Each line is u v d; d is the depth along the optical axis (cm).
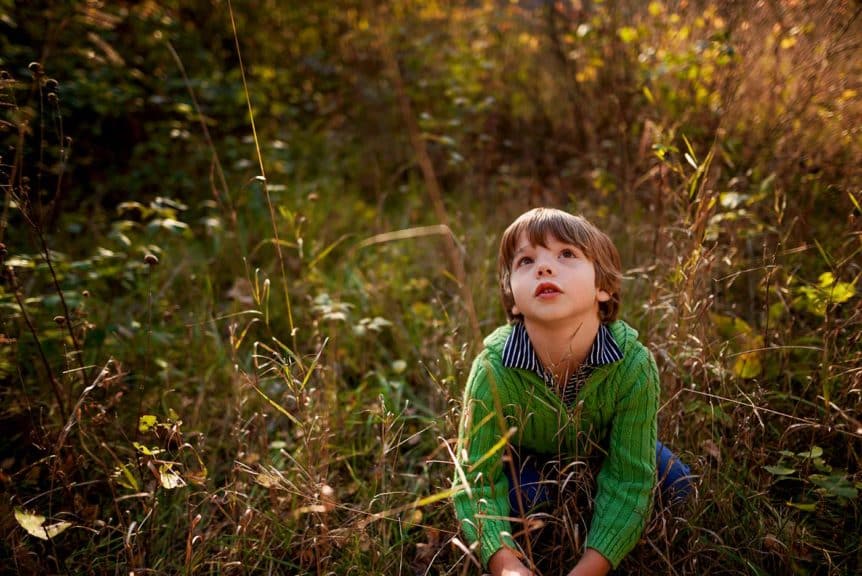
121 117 405
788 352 210
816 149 274
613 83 348
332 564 166
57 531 141
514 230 157
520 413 158
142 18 433
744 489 173
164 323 260
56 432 191
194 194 375
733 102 280
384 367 255
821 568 161
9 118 287
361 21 512
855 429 177
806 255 254
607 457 162
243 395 217
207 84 418
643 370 155
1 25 369
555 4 388
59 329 217
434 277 301
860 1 257
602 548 146
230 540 174
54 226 320
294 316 274
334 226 351
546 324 149
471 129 399
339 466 206
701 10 309
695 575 157
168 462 155
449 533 172
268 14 515
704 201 207
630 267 264
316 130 471
